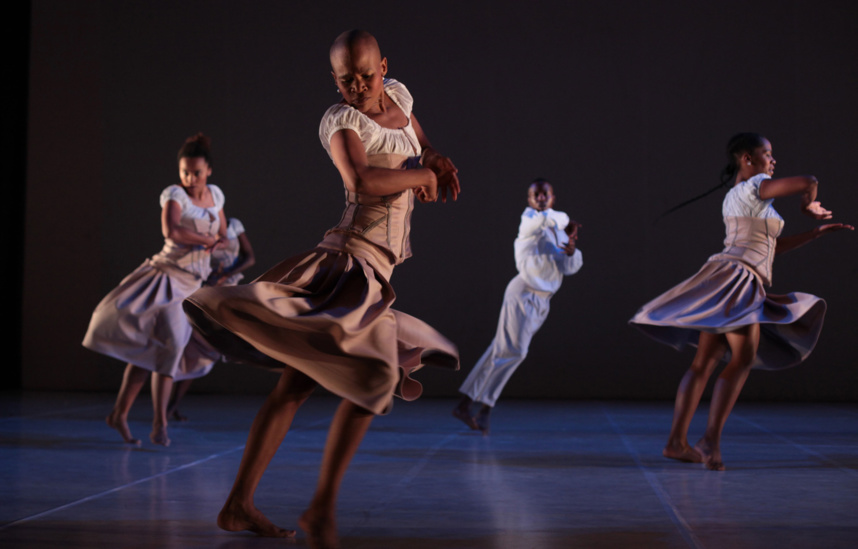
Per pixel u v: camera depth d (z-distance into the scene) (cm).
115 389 732
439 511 233
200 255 392
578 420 517
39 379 741
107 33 750
